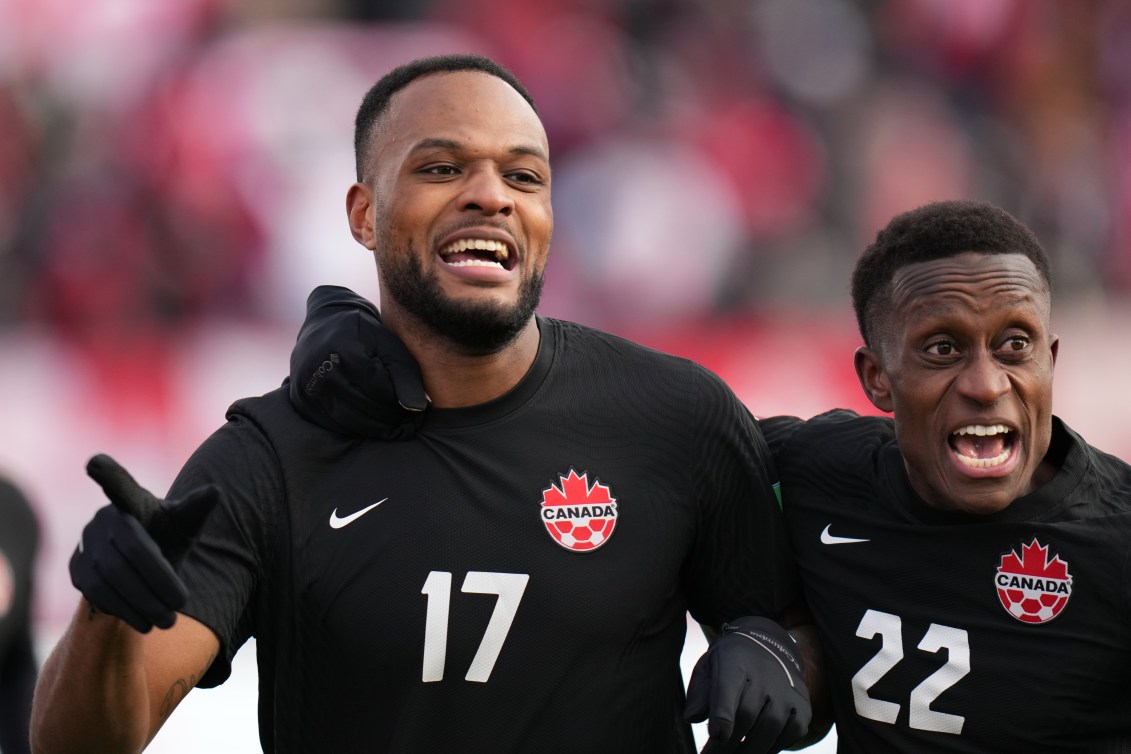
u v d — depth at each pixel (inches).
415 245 369.1
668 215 1360.7
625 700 368.2
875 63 1533.0
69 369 1034.1
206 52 1380.4
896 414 393.4
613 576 366.9
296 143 1320.1
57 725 329.4
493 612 359.9
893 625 393.4
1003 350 377.1
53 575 956.0
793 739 366.6
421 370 377.4
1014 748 378.9
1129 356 1309.1
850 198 1444.4
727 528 392.5
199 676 349.1
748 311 1314.0
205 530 354.6
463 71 383.2
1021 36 1551.4
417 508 364.2
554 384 383.2
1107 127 1560.0
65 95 1341.0
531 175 378.6
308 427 371.6
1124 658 374.6
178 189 1277.1
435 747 358.0
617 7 1504.7
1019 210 1493.6
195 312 1242.6
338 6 1465.3
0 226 1257.4
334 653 361.4
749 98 1478.8
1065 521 384.5
